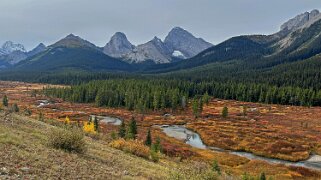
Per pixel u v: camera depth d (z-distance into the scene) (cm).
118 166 2259
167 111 13038
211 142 7650
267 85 18075
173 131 9056
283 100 15925
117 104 14138
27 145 2055
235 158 5941
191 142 7719
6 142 1970
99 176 1766
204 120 10944
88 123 6756
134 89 15112
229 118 11381
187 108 13750
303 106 15150
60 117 10494
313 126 9975
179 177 1873
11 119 3444
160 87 15762
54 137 2297
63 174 1608
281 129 9388
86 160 2134
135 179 1927
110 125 9038
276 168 5391
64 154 2103
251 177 3541
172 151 5675
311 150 7138
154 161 3225
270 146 7250
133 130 6203
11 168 1434
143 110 12438
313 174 5153
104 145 3316
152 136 7656
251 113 12631
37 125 3547
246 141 7738
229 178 3027
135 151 3297
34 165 1612
